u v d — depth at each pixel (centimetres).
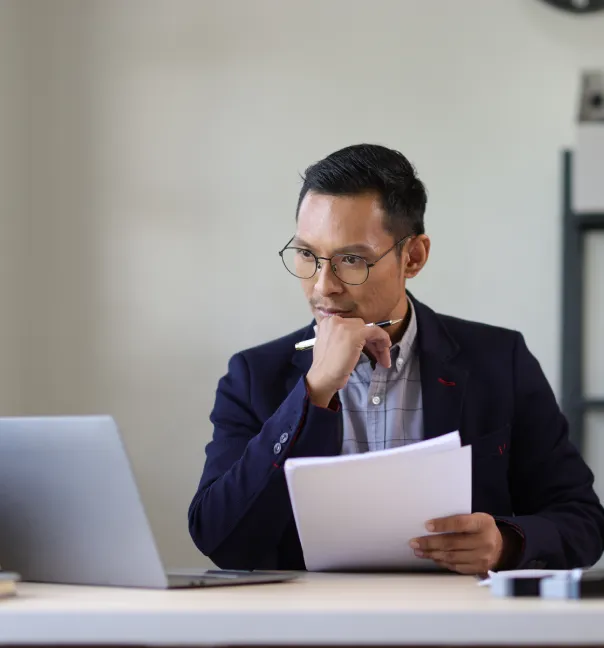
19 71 490
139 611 139
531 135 465
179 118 485
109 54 491
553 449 287
